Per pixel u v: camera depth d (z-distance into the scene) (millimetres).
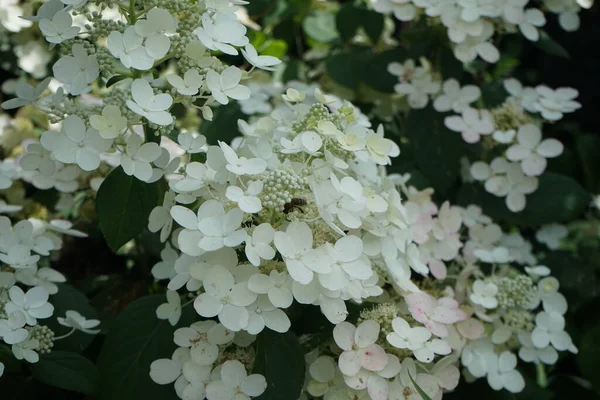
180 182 641
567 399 866
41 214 843
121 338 692
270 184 627
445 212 768
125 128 642
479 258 781
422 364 681
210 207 626
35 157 688
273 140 700
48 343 668
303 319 683
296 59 1132
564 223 974
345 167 645
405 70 862
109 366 685
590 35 1190
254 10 966
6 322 645
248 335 659
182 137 659
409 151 876
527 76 1239
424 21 879
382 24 964
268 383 635
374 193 666
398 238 683
